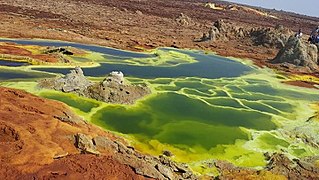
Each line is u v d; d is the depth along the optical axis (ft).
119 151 66.69
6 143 61.26
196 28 285.02
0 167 55.31
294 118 104.06
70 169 57.67
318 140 89.92
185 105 103.30
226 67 161.68
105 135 75.31
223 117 98.32
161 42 201.36
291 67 172.14
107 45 174.91
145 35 216.95
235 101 113.60
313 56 181.98
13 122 67.62
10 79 105.40
